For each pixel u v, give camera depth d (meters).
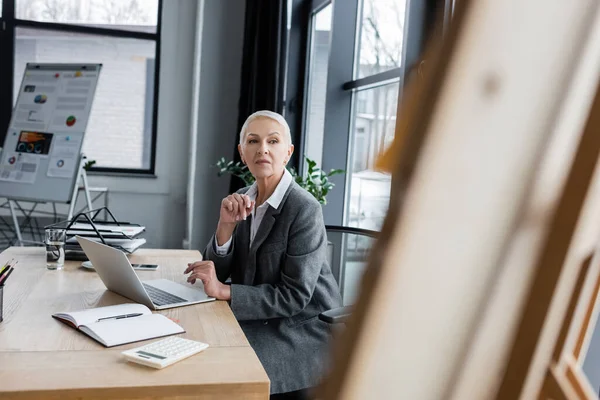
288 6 4.18
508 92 0.14
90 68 4.26
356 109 3.44
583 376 0.17
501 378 0.15
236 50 5.02
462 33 0.14
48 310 1.39
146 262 2.06
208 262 1.60
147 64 5.03
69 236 2.06
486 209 0.14
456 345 0.15
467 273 0.14
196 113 4.91
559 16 0.14
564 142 0.15
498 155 0.14
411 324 0.14
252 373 1.02
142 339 1.19
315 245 1.71
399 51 2.82
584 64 0.15
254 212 1.84
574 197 0.15
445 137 0.14
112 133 5.03
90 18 4.91
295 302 1.63
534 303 0.15
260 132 1.78
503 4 0.14
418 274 0.14
